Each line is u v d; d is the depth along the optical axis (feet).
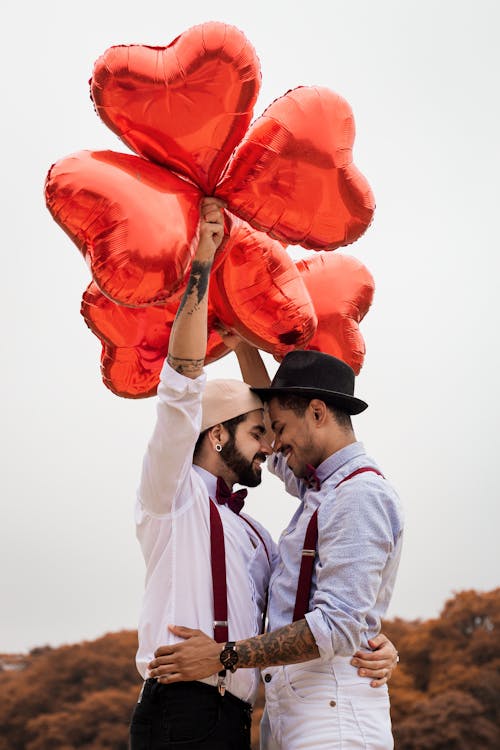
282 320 10.34
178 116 8.89
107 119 9.09
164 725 9.34
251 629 9.76
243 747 9.59
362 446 9.96
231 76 8.79
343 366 10.14
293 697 9.43
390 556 9.47
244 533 10.21
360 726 9.29
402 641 55.77
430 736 50.01
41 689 56.75
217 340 11.20
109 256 8.59
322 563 9.28
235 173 9.41
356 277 11.65
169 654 9.27
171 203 8.90
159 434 9.29
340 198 9.65
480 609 54.03
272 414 10.13
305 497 9.91
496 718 51.31
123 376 10.79
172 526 9.67
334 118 9.58
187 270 8.86
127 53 8.83
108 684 56.90
